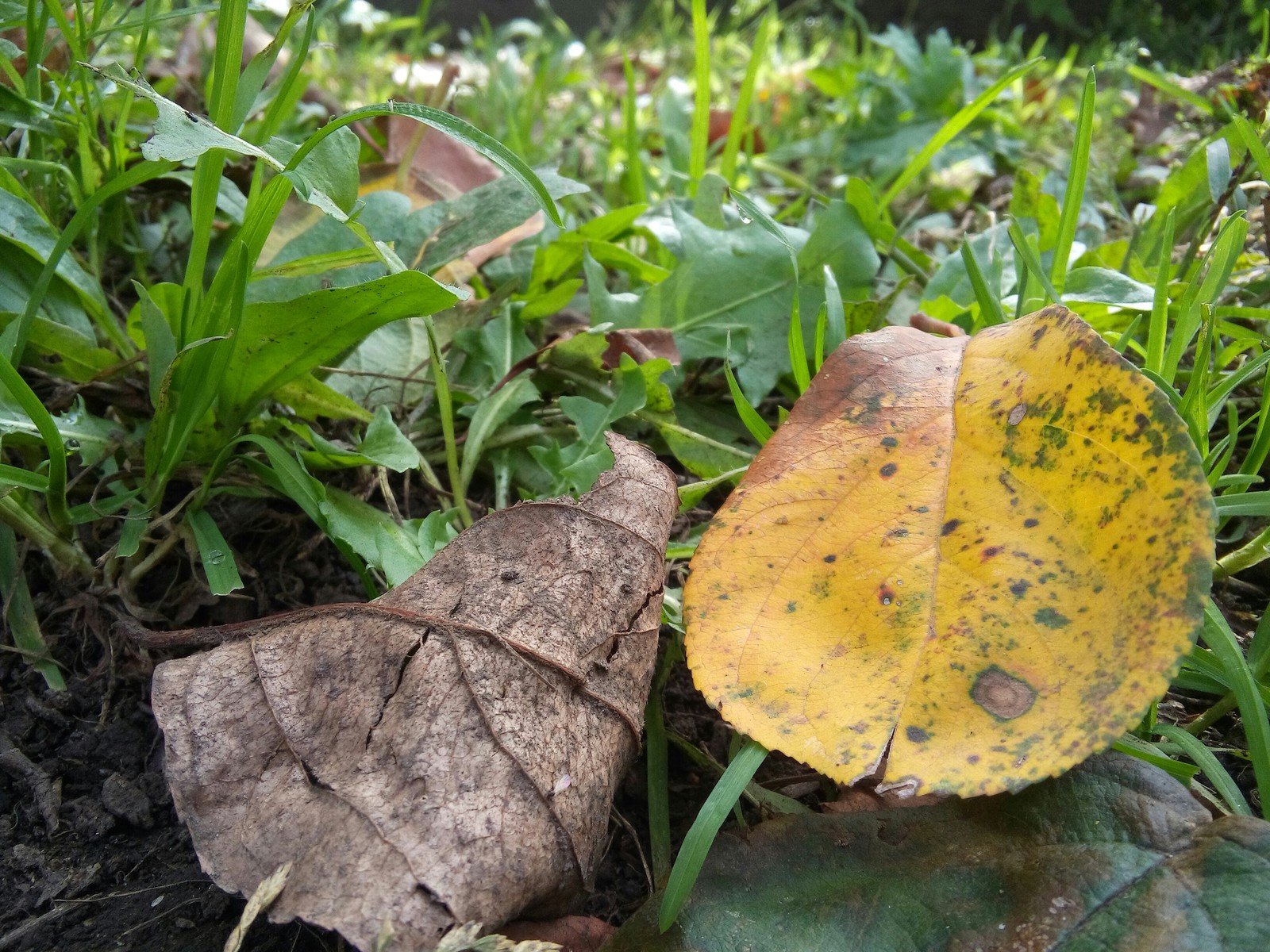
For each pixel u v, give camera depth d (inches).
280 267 6.6
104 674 6.4
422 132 10.2
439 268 7.8
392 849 4.3
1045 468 4.9
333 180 5.9
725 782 4.6
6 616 6.3
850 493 5.1
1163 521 4.4
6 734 6.1
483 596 5.2
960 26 26.9
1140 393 4.7
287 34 6.1
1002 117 15.0
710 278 8.6
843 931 4.4
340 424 7.7
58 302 7.2
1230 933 3.9
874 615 4.8
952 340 5.7
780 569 5.0
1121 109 16.7
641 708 5.3
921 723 4.5
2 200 7.0
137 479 6.9
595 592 5.3
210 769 4.6
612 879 5.4
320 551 7.2
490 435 7.7
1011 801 4.8
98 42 9.2
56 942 5.0
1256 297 8.9
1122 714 4.2
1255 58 11.0
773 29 21.1
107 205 8.5
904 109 14.9
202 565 6.7
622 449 6.1
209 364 6.1
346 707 4.8
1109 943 4.1
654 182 13.8
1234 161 9.1
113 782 5.8
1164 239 6.5
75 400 7.2
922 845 4.7
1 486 5.8
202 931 5.0
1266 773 4.7
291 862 4.3
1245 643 6.6
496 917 4.3
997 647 4.6
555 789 4.6
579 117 17.4
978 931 4.3
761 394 8.3
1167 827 4.4
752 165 14.0
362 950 4.0
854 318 8.0
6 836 5.6
